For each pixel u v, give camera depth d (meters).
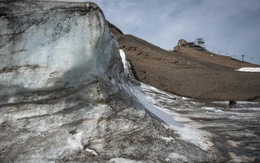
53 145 5.13
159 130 6.40
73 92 6.05
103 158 5.09
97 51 6.47
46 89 5.91
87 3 6.37
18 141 5.11
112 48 8.30
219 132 7.99
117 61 9.00
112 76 7.71
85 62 6.25
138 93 10.95
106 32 7.10
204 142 6.71
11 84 5.69
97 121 5.84
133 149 5.48
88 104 6.02
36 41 5.96
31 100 5.75
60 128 5.51
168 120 8.11
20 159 4.77
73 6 6.30
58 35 6.12
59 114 5.72
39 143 5.13
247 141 7.25
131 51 24.77
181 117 9.81
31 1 6.07
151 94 13.45
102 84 6.42
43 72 5.92
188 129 7.76
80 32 6.27
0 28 5.75
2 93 5.62
